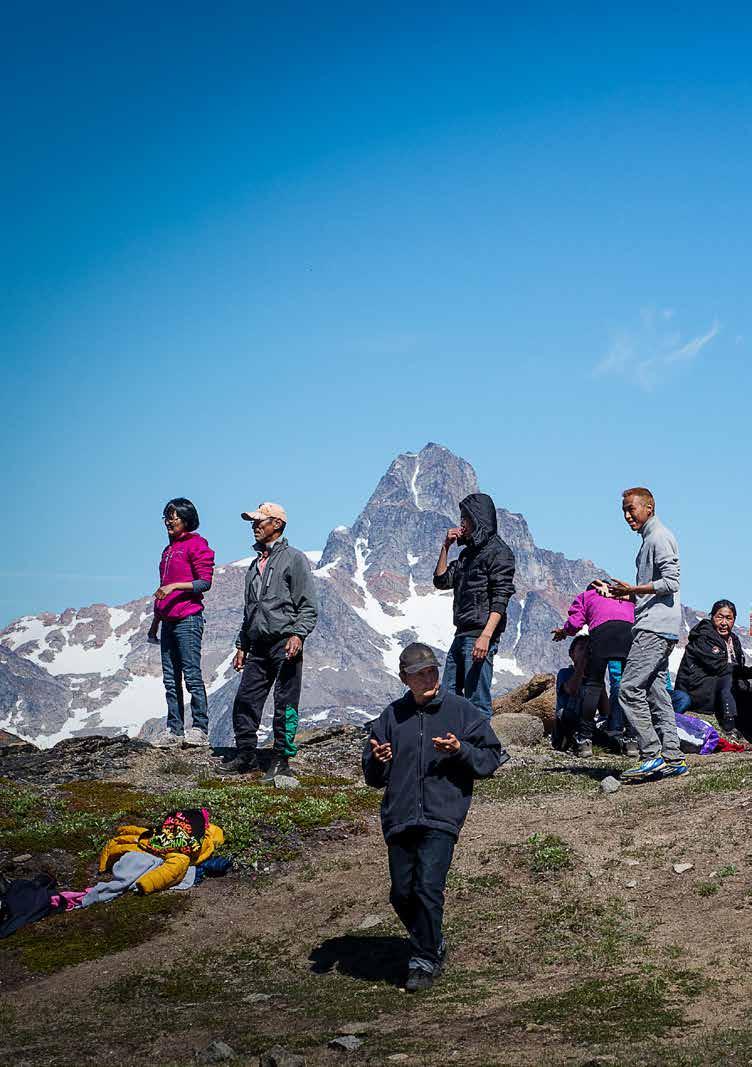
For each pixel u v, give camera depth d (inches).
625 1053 224.2
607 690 734.5
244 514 556.1
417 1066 225.1
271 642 561.0
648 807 443.2
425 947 297.1
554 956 309.1
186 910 385.1
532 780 553.0
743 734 698.8
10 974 334.3
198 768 589.3
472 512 582.2
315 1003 287.0
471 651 575.8
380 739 313.6
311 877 413.1
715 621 727.7
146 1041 260.8
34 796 501.7
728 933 306.3
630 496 486.9
